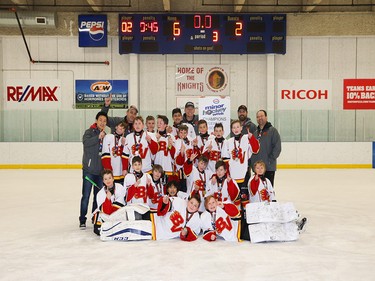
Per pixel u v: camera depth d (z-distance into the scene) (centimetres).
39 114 1714
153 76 1750
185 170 679
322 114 1730
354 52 1752
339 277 440
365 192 1043
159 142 727
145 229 593
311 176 1402
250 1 1755
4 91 1747
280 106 1748
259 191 633
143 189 638
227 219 592
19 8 1739
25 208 845
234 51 1692
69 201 923
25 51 1744
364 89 1748
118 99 1745
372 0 1738
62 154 1673
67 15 1738
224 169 636
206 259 502
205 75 1748
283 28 1691
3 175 1447
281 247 556
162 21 1681
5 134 1725
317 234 625
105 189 615
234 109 1755
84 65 1750
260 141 750
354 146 1673
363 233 631
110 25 1738
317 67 1752
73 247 557
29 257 513
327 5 1686
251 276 443
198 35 1686
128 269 466
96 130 676
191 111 808
